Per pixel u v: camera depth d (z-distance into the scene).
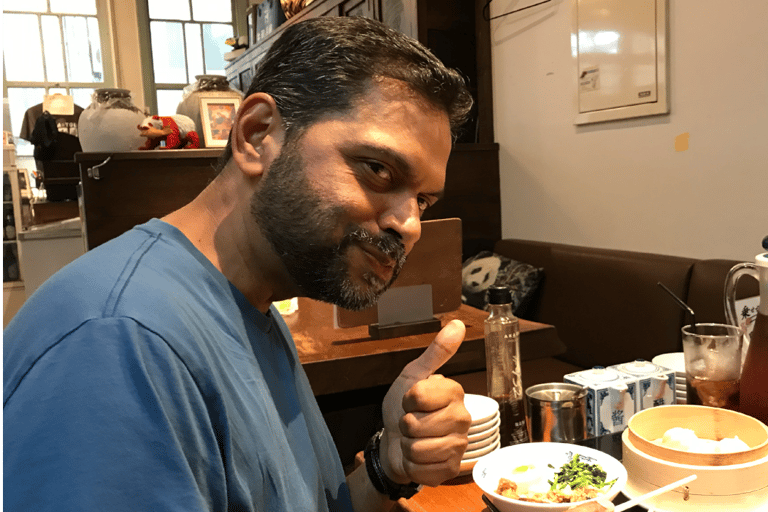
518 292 2.87
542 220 3.20
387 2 3.60
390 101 0.62
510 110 3.38
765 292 0.95
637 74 2.51
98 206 2.86
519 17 3.21
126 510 0.44
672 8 2.35
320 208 0.62
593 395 1.06
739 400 1.01
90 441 0.44
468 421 0.76
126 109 2.95
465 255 3.48
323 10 4.12
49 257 4.55
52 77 5.95
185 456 0.49
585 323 2.63
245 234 0.68
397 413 0.81
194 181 2.99
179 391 0.50
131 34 6.09
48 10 5.87
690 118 2.33
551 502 0.77
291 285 0.70
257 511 0.59
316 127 0.62
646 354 2.32
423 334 1.70
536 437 1.04
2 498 0.42
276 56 0.66
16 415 0.45
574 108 2.88
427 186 0.66
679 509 0.77
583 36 2.78
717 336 1.03
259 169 0.65
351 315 1.65
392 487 0.84
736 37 2.12
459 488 0.93
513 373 1.13
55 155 5.21
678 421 0.91
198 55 6.32
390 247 0.64
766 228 2.07
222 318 0.63
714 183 2.25
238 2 6.36
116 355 0.47
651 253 2.54
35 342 0.48
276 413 0.67
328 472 0.82
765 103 2.04
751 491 0.75
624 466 0.86
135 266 0.57
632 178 2.62
